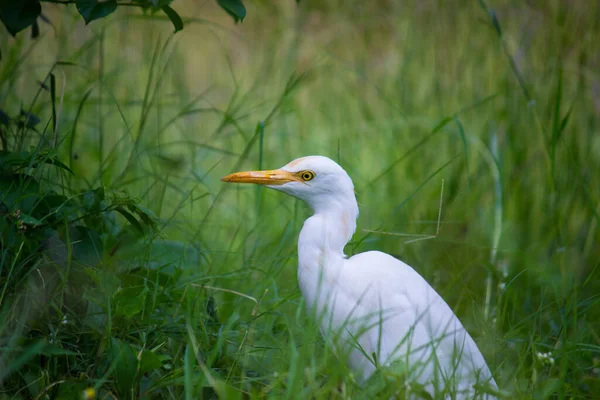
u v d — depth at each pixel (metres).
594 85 13.72
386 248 10.54
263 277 9.01
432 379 6.53
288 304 8.38
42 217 7.01
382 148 13.79
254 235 10.79
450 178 12.27
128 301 6.76
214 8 19.30
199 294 7.21
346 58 16.95
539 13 14.41
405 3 16.80
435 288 9.85
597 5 13.36
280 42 16.83
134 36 15.51
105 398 6.29
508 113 12.53
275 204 11.91
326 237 7.20
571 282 9.77
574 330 7.55
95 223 7.73
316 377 6.98
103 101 11.91
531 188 12.11
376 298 6.99
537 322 9.01
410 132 13.69
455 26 15.06
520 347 8.07
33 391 6.21
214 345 7.16
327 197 7.26
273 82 15.37
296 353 6.31
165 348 7.18
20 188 6.76
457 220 11.84
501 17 14.96
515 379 6.70
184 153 13.41
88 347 6.91
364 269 7.10
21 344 6.21
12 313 6.64
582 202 11.33
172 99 13.92
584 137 12.64
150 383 6.42
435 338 6.89
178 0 19.52
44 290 6.95
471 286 10.11
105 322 6.92
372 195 12.27
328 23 17.33
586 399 7.51
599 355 8.44
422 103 14.30
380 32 17.19
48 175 8.01
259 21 17.73
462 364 6.75
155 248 7.90
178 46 16.34
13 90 11.32
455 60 14.77
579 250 10.89
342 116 14.77
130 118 13.58
